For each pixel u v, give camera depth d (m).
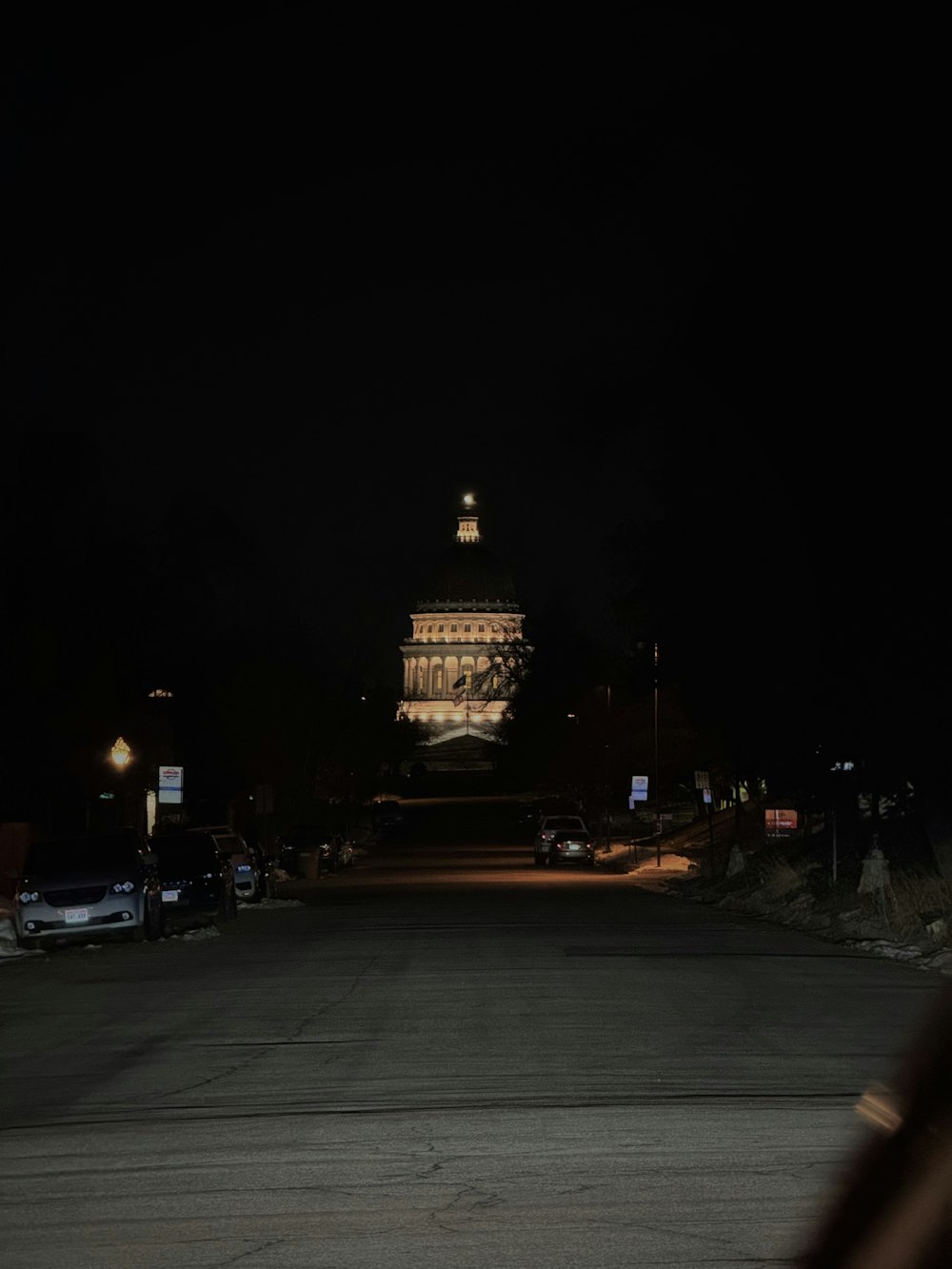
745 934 27.89
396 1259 6.85
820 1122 10.03
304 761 78.56
